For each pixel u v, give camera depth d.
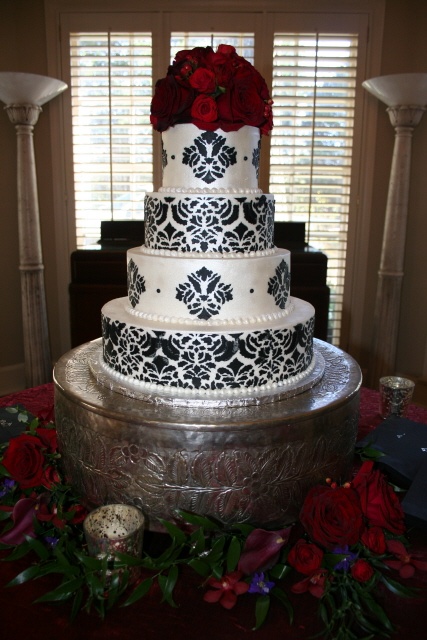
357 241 3.53
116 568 1.16
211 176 1.39
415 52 3.28
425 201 3.34
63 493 1.37
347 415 1.37
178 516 1.27
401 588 1.19
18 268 3.54
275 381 1.37
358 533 1.21
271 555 1.19
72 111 3.38
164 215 1.39
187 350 1.30
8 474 1.41
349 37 3.28
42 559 1.24
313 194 3.46
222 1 3.24
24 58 3.33
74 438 1.35
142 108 3.36
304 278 2.82
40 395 2.18
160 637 1.08
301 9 3.25
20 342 3.63
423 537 1.39
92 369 1.49
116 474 1.28
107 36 3.29
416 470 1.53
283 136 3.37
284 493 1.28
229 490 1.24
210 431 1.20
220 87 1.31
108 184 3.47
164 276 1.36
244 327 1.33
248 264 1.35
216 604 1.17
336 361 1.66
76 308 2.84
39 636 1.08
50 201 3.51
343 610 1.12
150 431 1.22
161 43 3.28
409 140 3.09
